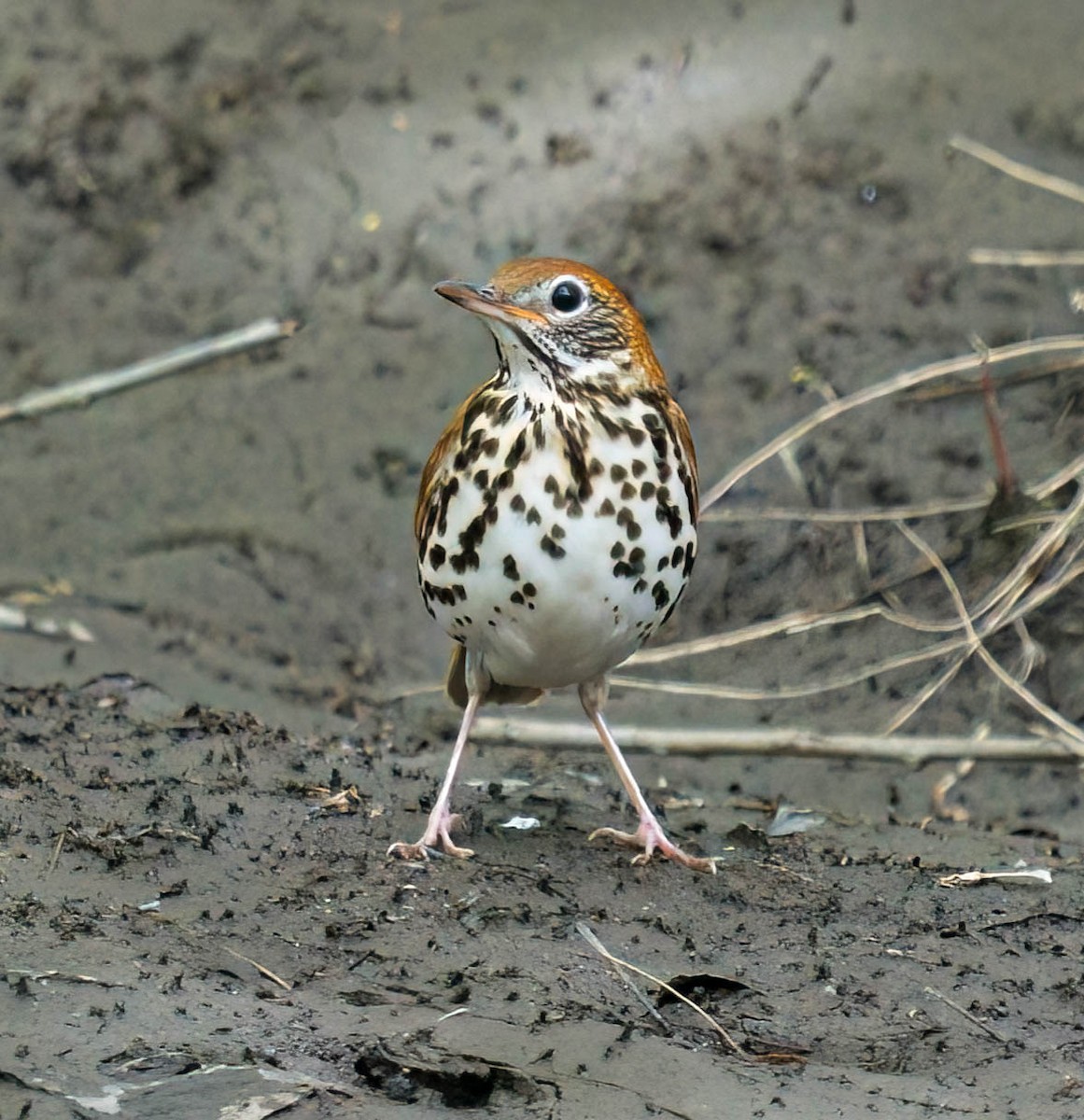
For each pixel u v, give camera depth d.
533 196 15.31
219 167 16.31
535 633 8.01
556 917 7.83
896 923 8.12
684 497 7.99
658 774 11.55
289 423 14.95
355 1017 6.74
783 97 15.11
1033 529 13.02
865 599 13.12
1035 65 14.89
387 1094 6.29
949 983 7.51
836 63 15.17
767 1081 6.53
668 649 12.93
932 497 13.42
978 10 15.18
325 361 15.20
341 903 7.80
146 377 15.20
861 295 14.28
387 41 16.39
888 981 7.50
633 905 8.07
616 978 7.30
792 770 11.77
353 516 14.35
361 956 7.30
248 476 14.73
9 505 14.60
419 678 13.27
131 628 13.20
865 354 14.09
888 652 12.86
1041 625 12.75
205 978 6.95
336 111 16.25
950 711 12.51
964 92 14.87
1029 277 14.07
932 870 8.89
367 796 9.21
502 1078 6.39
